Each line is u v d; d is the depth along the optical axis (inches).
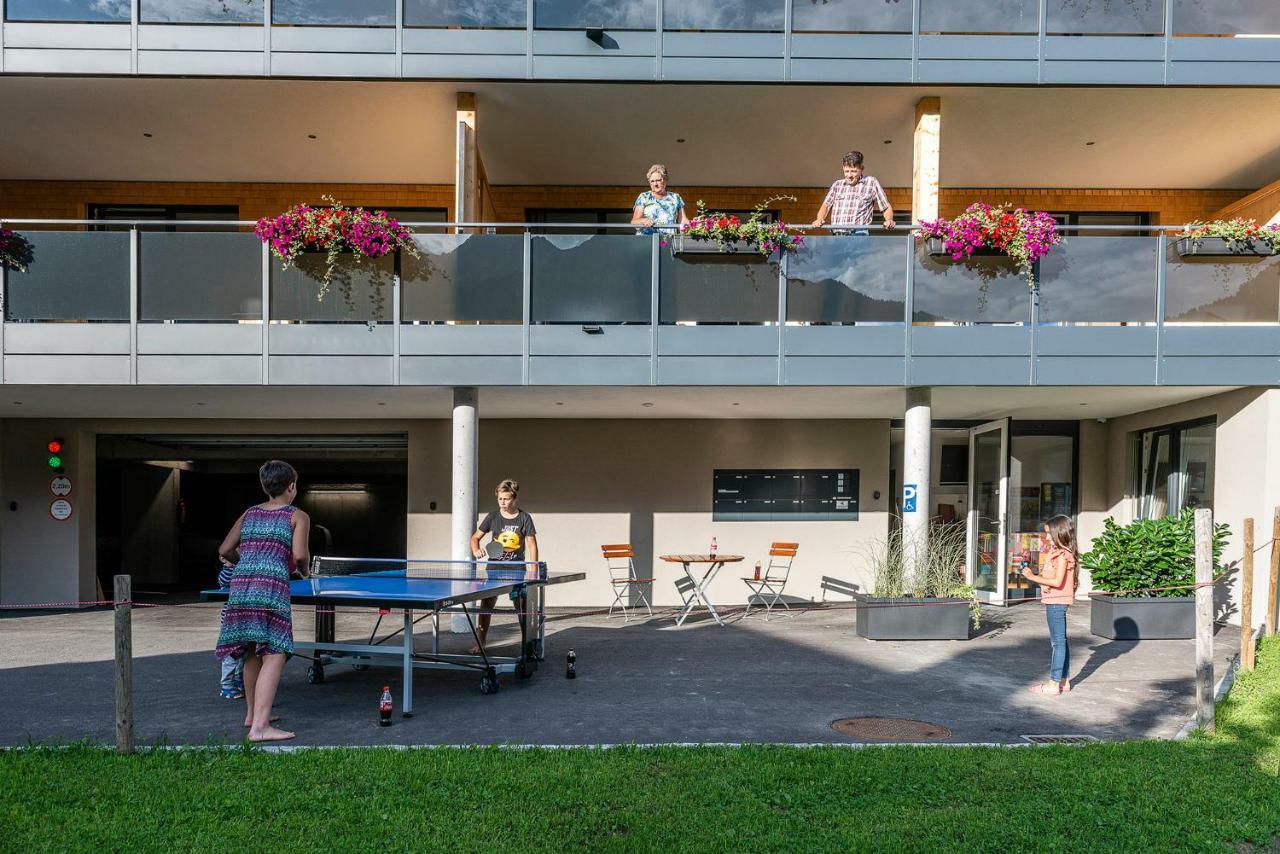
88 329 385.1
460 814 172.1
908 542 409.4
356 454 687.7
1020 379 389.1
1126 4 407.5
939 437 596.7
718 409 506.3
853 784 190.1
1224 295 391.5
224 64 403.5
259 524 231.8
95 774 192.7
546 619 480.7
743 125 461.7
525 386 398.0
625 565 555.8
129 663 209.2
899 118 450.3
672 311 392.2
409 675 255.6
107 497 733.3
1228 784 193.0
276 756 206.2
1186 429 473.7
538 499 557.3
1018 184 548.4
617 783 188.9
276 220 380.2
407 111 443.2
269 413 512.7
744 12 410.6
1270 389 393.4
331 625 310.2
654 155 502.9
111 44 401.1
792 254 392.2
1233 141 474.9
